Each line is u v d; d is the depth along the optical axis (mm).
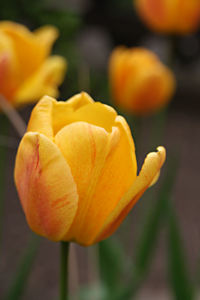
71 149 490
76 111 504
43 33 708
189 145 2299
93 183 494
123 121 498
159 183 1572
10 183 1733
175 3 862
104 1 2949
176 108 2803
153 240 768
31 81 680
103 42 2869
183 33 880
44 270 1321
